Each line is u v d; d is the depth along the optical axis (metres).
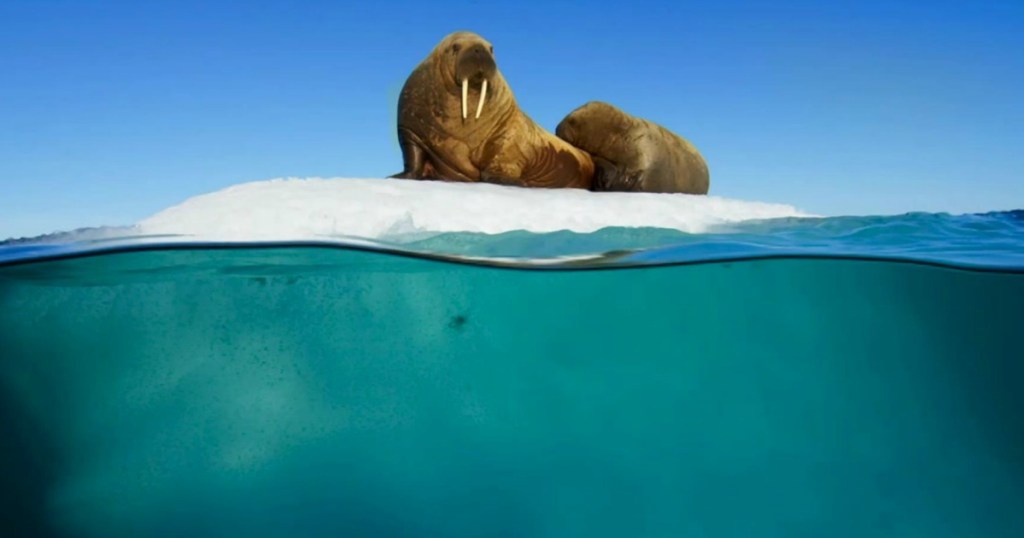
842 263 5.85
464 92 8.34
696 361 6.20
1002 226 7.86
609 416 5.12
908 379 6.20
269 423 4.66
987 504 4.43
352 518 3.91
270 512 3.92
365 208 6.07
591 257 5.36
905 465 4.80
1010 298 6.84
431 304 5.60
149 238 4.72
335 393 5.07
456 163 9.34
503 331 6.11
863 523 4.10
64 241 5.24
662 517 4.03
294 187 6.80
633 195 8.28
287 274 5.09
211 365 5.05
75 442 4.32
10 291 4.71
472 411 5.05
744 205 8.73
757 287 6.43
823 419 5.32
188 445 4.39
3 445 4.21
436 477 4.34
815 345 6.52
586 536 3.85
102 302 4.83
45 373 4.80
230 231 5.45
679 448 4.77
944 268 5.83
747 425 5.14
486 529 3.88
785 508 4.18
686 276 6.00
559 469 4.48
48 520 3.77
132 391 4.76
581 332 6.26
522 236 6.04
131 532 3.71
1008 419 5.77
